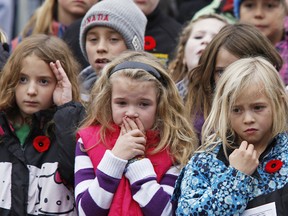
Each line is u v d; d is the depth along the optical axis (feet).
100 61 50.03
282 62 47.42
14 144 44.39
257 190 39.52
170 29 59.62
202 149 40.96
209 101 46.19
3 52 49.78
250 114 39.70
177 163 42.11
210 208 38.68
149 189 40.57
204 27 53.72
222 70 46.11
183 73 53.98
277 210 38.91
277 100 39.93
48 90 45.21
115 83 42.06
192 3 68.18
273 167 39.78
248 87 39.63
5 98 45.19
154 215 40.34
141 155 41.50
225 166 40.04
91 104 43.50
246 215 39.22
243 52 46.06
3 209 43.37
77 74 47.32
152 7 58.85
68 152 43.19
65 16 61.16
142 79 41.88
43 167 43.86
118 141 41.29
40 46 45.57
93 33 50.42
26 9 77.61
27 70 45.09
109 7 50.24
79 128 43.11
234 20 60.49
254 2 57.98
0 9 75.97
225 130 40.16
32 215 43.45
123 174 41.19
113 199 40.65
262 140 40.40
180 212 39.40
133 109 41.83
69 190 43.73
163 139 42.29
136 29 50.78
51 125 44.55
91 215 40.34
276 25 57.93
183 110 43.39
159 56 58.54
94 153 41.93
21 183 43.62
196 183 39.86
